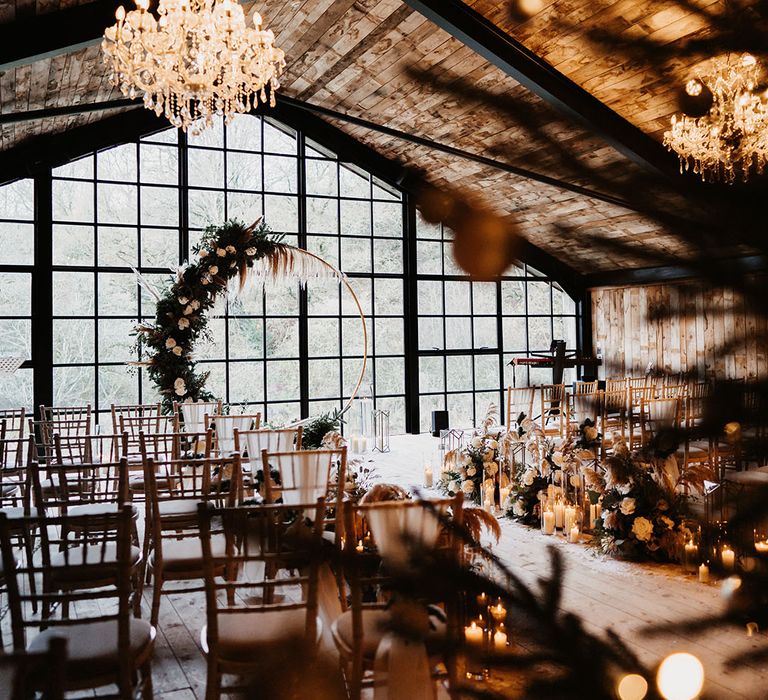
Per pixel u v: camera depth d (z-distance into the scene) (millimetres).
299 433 4203
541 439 5164
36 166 8430
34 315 8469
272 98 4641
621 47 743
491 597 736
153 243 9180
